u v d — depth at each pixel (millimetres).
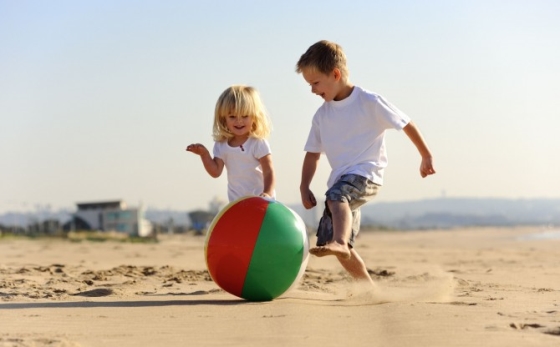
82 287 6227
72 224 58281
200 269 8602
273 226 4801
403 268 9258
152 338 3562
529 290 5734
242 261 4742
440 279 6746
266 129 5727
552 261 10641
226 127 5668
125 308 4637
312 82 5203
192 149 5648
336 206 4910
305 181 5445
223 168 5773
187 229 56719
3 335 3650
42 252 14820
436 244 25391
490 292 5512
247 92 5629
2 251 15305
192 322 4023
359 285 5262
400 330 3660
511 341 3354
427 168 5188
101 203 60281
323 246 4613
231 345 3371
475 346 3262
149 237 33188
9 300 5238
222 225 4855
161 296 5469
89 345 3402
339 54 5164
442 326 3740
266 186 5605
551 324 3777
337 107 5219
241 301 4949
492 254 13773
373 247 20391
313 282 6602
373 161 5180
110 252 14945
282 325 3865
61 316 4324
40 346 3348
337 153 5223
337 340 3453
